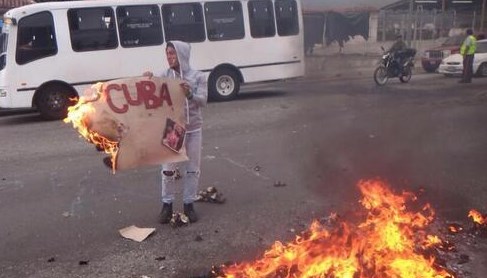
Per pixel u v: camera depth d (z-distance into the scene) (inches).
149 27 476.1
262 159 272.2
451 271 140.4
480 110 403.2
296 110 428.5
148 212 197.2
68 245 168.9
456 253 152.9
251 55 518.0
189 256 158.2
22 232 180.5
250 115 414.9
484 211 188.5
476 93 505.4
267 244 165.0
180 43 171.8
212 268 148.3
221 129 358.3
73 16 443.8
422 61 757.3
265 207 199.0
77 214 197.2
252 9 513.0
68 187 231.5
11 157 292.8
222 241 168.4
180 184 225.6
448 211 189.0
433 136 312.0
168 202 184.7
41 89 437.4
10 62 424.5
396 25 569.6
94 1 450.9
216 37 504.1
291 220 185.0
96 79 458.6
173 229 179.6
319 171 245.6
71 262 156.6
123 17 463.5
